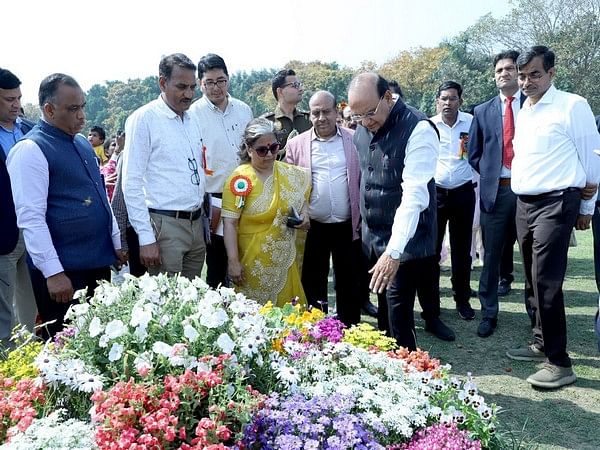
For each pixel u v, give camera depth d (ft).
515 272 22.66
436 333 15.25
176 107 11.75
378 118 9.91
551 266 11.89
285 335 8.80
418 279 10.44
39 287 10.64
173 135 11.71
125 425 5.83
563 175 11.73
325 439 6.75
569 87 124.47
